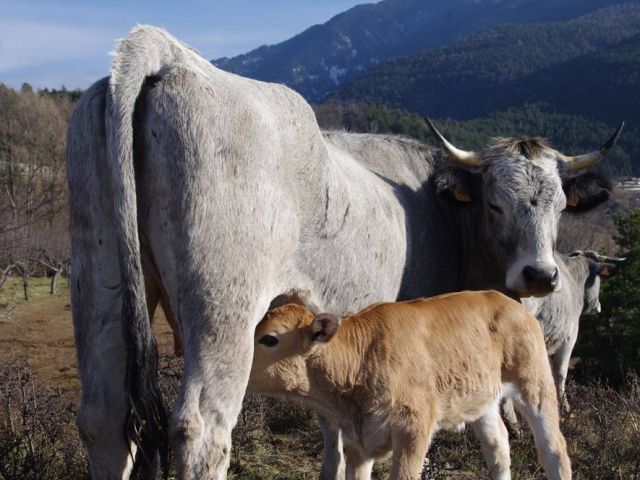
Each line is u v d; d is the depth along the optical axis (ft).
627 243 21.59
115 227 7.43
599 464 10.83
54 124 67.00
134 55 7.67
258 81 8.45
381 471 10.97
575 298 15.20
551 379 9.88
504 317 9.68
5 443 10.43
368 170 10.30
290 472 11.12
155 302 8.17
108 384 7.63
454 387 9.19
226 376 7.64
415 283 10.35
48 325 29.53
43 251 48.62
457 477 10.75
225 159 7.76
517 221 10.48
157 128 7.64
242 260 7.79
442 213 11.16
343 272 9.06
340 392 8.84
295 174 8.40
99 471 7.63
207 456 7.41
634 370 19.20
